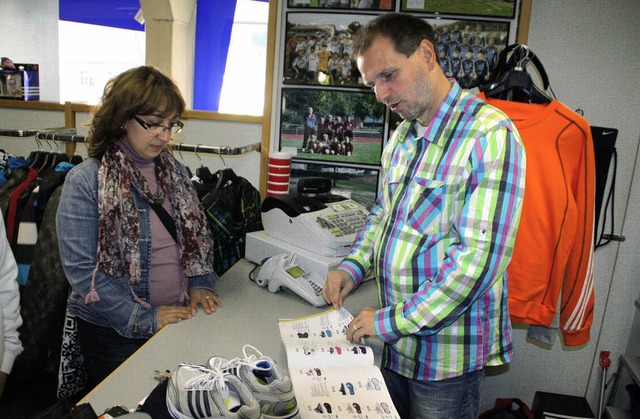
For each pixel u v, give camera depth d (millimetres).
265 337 1344
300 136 2152
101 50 2568
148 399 952
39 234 1803
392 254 1178
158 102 1293
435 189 1097
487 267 1015
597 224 1961
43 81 2609
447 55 1981
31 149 2451
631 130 1999
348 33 2020
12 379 2180
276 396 925
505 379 2307
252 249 1878
